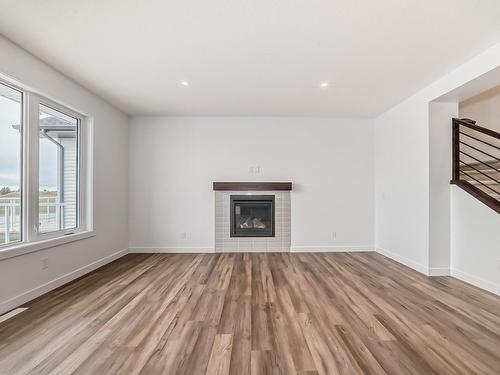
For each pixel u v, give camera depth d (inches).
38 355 66.5
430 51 99.0
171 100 153.3
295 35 89.0
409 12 77.1
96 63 108.6
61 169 127.6
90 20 81.0
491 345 71.2
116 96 146.8
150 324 82.3
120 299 101.7
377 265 151.0
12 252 92.4
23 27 84.4
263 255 176.4
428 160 132.2
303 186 187.9
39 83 104.9
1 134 96.7
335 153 188.1
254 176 187.5
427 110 132.3
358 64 109.2
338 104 159.6
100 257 149.9
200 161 186.7
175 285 117.8
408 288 113.9
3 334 76.2
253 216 193.9
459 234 126.7
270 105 161.9
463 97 125.2
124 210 178.2
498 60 93.8
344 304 97.3
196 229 186.2
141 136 185.2
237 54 101.5
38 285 105.1
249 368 61.9
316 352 68.0
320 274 134.1
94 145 144.0
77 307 94.3
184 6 74.9
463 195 124.4
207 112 177.0
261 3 73.7
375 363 63.7
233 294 107.2
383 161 176.4
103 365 62.7
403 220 153.6
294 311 91.5
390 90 137.7
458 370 61.3
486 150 166.6
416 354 67.3
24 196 103.6
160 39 91.5
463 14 77.9
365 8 75.5
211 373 60.2
